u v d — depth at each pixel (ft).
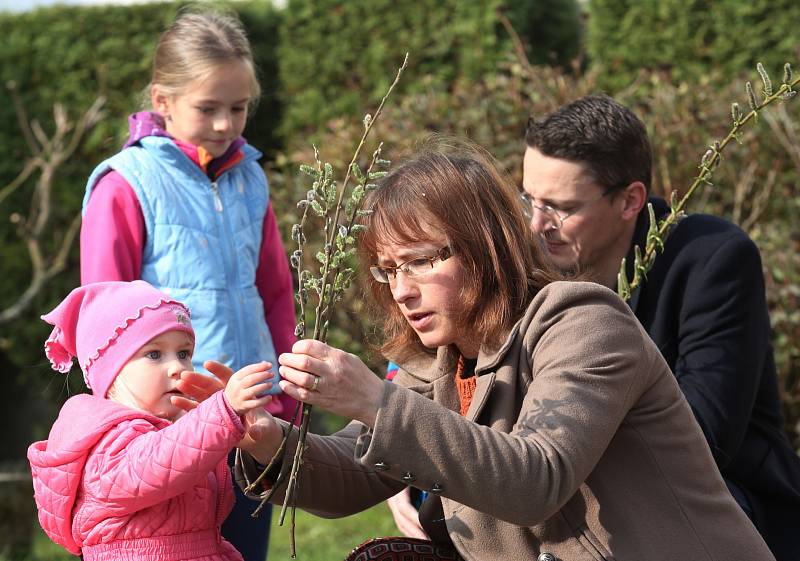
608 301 7.90
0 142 30.53
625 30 26.35
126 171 11.96
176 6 29.78
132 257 11.84
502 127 21.09
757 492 10.43
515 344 8.05
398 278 8.23
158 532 8.43
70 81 30.37
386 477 9.18
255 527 11.82
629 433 7.88
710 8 25.62
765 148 21.18
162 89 12.41
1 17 31.09
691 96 21.50
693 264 10.57
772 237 19.22
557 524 7.90
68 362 9.61
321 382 7.20
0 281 30.27
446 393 8.73
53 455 8.47
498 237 8.21
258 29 29.43
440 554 9.20
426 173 8.19
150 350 8.82
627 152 10.72
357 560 8.99
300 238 7.51
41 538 24.80
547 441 7.30
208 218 12.28
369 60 27.84
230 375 8.29
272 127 29.68
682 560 7.72
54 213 30.19
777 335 18.56
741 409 10.14
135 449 8.14
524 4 26.99
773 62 25.08
